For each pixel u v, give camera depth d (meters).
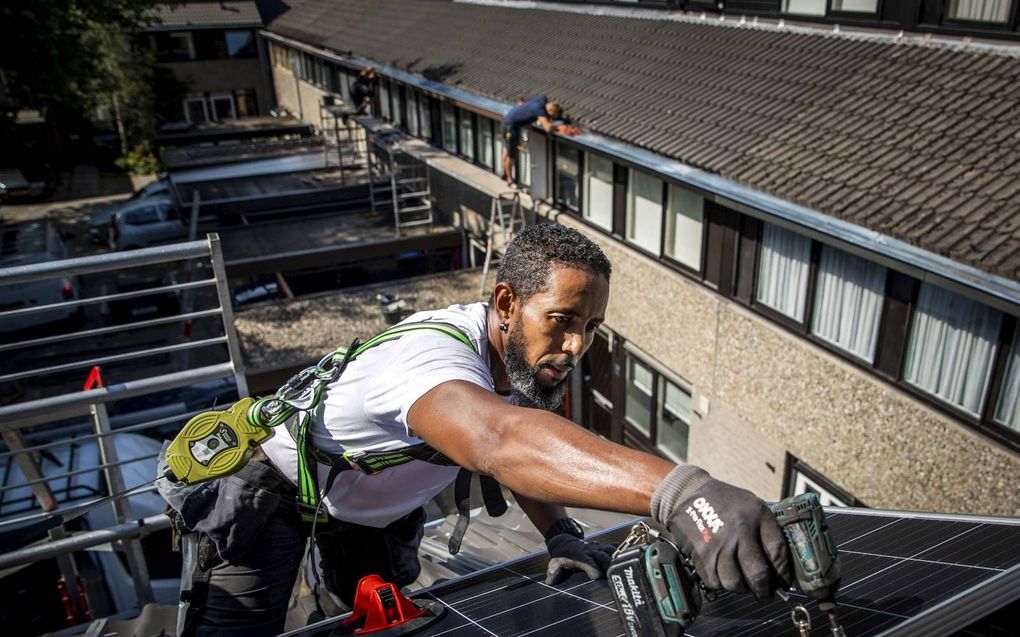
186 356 17.50
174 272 19.44
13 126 23.97
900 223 6.57
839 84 9.23
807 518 0.99
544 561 2.08
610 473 1.11
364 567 2.32
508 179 15.17
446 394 1.39
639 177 11.20
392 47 23.06
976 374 6.80
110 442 3.81
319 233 20.83
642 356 11.77
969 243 6.07
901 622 1.14
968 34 8.59
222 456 1.92
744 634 1.32
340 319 14.28
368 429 1.69
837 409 8.18
